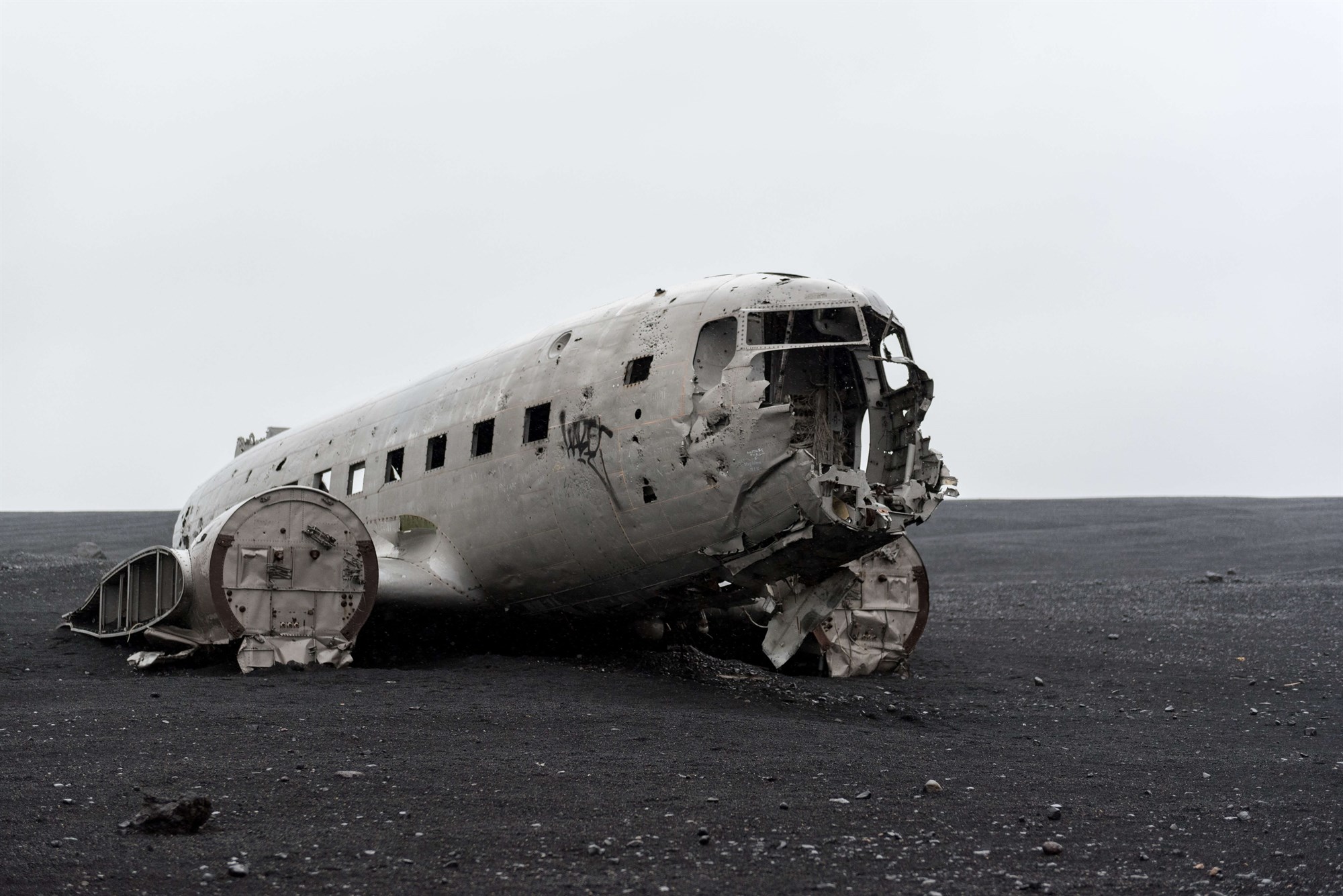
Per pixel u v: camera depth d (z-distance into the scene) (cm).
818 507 1254
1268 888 685
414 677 1425
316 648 1513
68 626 1972
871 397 1388
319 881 671
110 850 717
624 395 1408
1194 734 1309
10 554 3491
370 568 1558
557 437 1486
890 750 1119
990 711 1457
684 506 1344
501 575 1606
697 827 791
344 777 905
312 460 2003
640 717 1191
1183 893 675
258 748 1004
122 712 1148
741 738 1114
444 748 1025
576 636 1706
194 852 720
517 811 825
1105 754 1160
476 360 1755
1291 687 1675
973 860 735
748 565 1353
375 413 1922
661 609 1539
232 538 1490
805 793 901
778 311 1334
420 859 713
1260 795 960
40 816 782
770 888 666
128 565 1731
